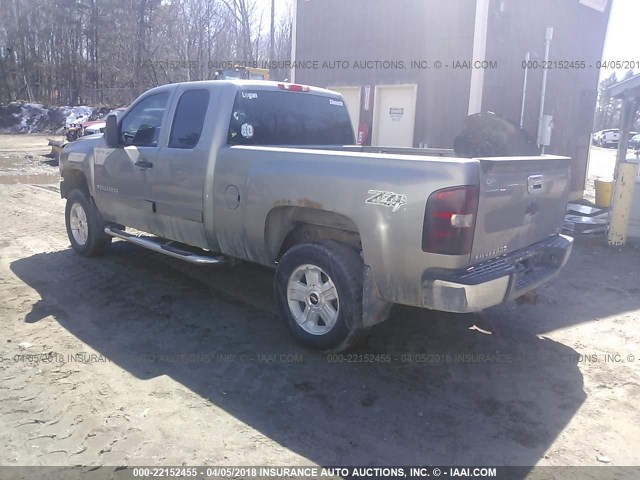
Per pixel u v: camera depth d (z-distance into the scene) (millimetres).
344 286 3945
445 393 3740
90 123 19953
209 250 5035
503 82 11016
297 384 3807
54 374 3871
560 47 12273
